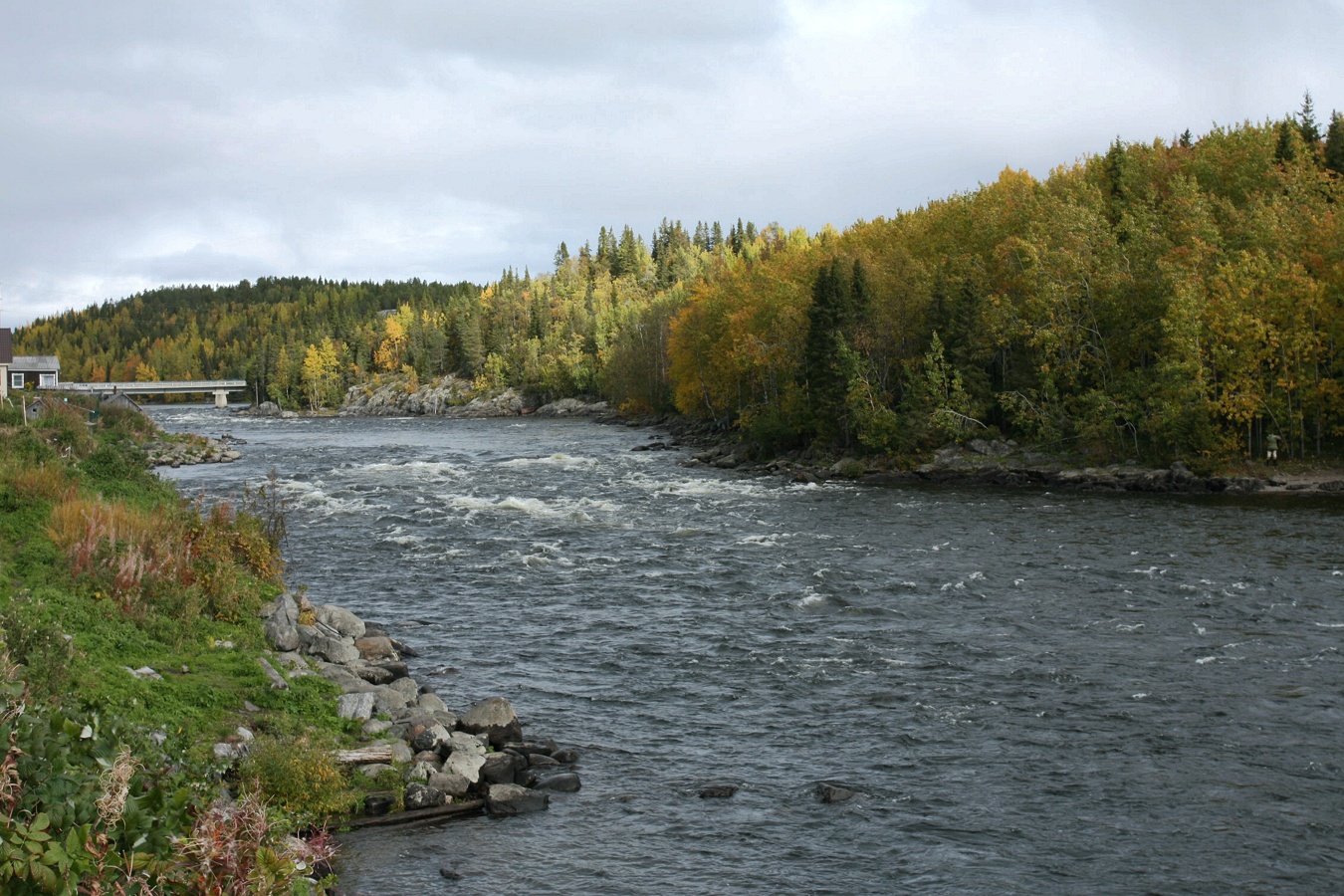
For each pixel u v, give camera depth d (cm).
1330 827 1711
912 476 7075
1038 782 1891
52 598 2100
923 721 2198
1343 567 3706
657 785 1862
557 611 3158
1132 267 7362
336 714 2003
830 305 7981
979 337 7694
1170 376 6525
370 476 7019
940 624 2981
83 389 18188
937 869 1573
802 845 1644
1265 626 2920
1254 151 8262
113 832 827
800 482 6869
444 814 1706
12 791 777
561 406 17600
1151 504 5556
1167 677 2475
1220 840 1669
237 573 2648
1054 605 3191
